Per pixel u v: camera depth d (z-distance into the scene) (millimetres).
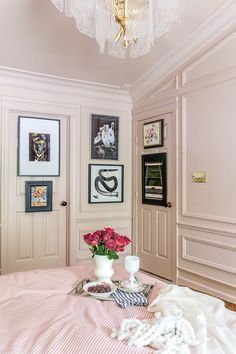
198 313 1266
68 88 3820
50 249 3797
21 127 3596
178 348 1071
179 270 3461
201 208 3164
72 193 3836
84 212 3934
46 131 3758
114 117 4160
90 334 1173
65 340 1139
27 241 3646
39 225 3729
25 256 3637
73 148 3854
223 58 2922
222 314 1364
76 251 3869
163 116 3688
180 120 3422
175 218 3492
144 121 4027
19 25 2723
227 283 2914
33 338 1164
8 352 1079
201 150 3164
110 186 4117
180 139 3426
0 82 3416
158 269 3764
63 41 2996
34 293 1614
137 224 4156
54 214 3830
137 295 1602
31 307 1422
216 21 2895
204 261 3135
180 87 3412
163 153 3658
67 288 1730
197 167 3209
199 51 3166
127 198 4254
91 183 3971
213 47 3016
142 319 1344
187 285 3355
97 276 1803
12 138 3559
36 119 3693
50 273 1948
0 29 2752
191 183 3283
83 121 3939
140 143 4094
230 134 2859
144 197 3998
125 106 4246
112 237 1814
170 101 3555
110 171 4121
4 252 3461
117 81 3879
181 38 3119
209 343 1122
